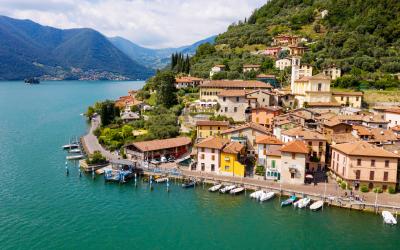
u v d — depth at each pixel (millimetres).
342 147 94625
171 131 139500
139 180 103312
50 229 73625
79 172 106688
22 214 79812
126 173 102688
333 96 158375
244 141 113812
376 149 89938
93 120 197500
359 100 157625
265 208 83875
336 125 115125
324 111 147125
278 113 137875
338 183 94125
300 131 109562
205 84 169875
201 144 105438
